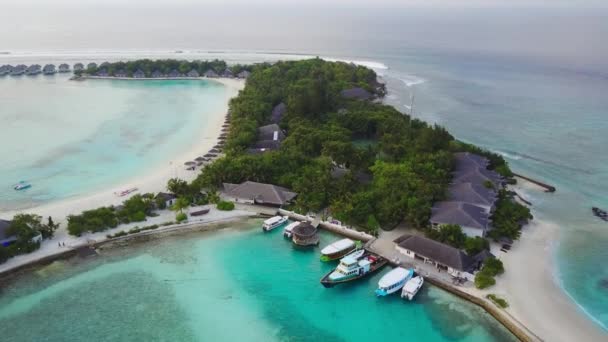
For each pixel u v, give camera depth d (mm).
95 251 79062
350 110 155625
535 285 71500
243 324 63219
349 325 63750
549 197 106500
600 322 63719
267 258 79438
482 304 66812
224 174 102812
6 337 58719
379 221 88375
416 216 84938
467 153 113312
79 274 72750
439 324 63844
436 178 100375
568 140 148375
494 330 62531
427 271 74125
